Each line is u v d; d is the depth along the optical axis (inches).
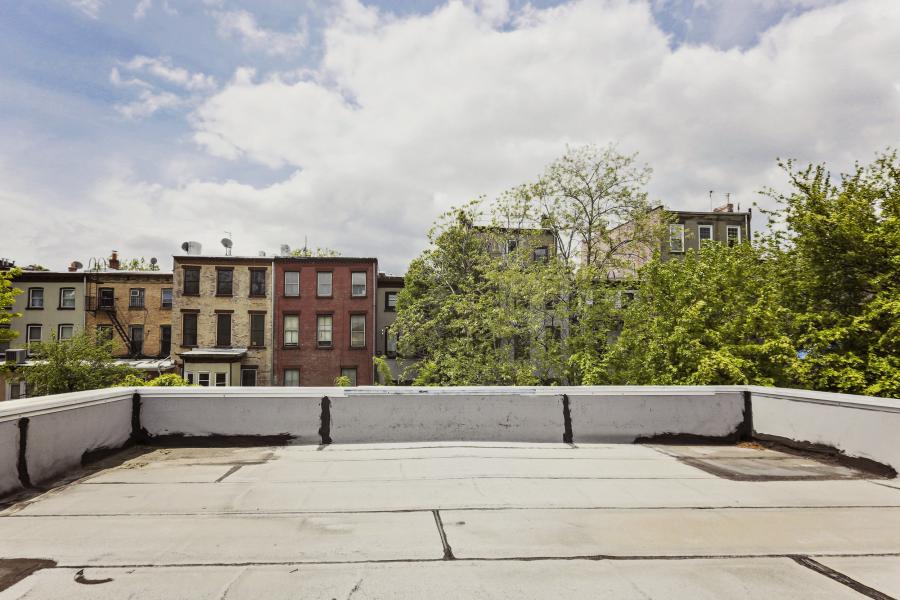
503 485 210.4
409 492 199.3
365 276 1268.5
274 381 1237.1
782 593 119.8
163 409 279.7
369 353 1254.3
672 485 212.8
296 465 241.0
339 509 178.2
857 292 542.9
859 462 241.6
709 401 305.4
